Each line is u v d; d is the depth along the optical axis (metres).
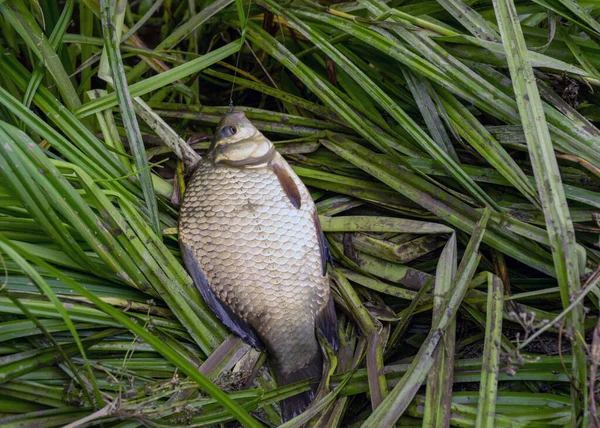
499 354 0.59
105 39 0.66
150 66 0.77
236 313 0.63
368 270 0.70
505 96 0.65
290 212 0.64
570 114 0.64
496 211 0.66
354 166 0.72
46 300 0.59
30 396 0.58
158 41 0.89
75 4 0.85
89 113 0.68
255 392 0.60
